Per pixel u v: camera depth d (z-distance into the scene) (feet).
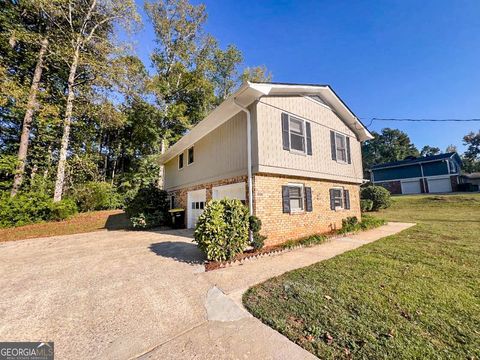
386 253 18.02
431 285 11.64
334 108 33.30
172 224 39.45
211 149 30.68
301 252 19.90
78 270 16.12
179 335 8.23
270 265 16.31
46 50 44.86
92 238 29.84
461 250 17.79
